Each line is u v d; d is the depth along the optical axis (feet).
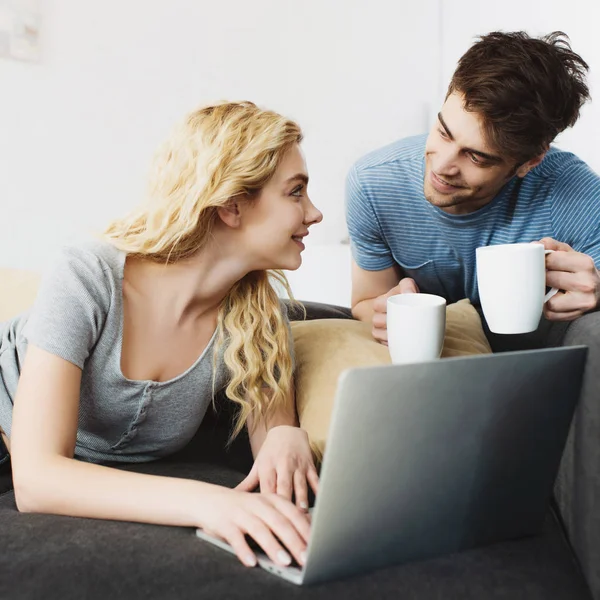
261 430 4.54
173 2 10.23
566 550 3.22
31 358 3.58
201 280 4.06
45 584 2.71
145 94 10.11
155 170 4.10
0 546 2.99
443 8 13.56
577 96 4.57
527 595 2.75
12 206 9.14
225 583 2.72
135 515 3.18
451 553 3.03
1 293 6.48
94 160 9.74
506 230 5.27
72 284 3.71
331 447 2.45
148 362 4.10
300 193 4.08
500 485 2.98
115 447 4.27
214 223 3.97
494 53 4.34
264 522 2.96
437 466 2.73
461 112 4.36
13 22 8.77
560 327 4.41
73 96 9.45
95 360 3.88
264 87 11.44
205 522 3.03
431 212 5.35
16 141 9.05
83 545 2.96
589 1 9.21
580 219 5.04
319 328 5.16
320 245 12.52
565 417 3.02
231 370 4.46
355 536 2.68
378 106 13.14
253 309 4.42
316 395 4.58
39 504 3.30
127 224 4.12
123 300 3.95
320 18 12.06
